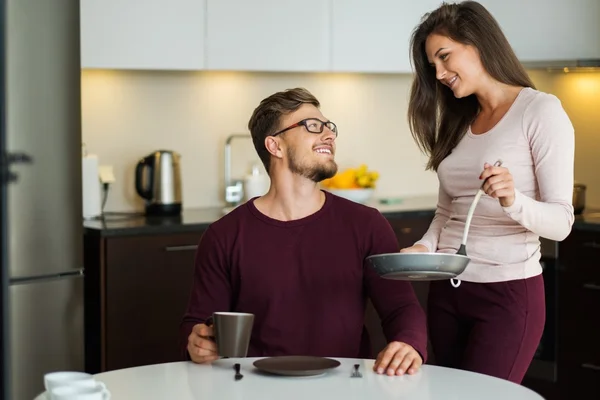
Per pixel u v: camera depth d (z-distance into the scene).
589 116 4.98
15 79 3.51
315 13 4.75
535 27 4.95
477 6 2.93
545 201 2.79
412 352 2.37
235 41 4.55
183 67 4.45
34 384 3.69
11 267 3.58
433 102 3.11
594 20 4.84
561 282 4.45
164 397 2.11
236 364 2.30
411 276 2.39
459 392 2.12
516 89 2.93
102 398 1.96
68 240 3.71
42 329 3.68
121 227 4.06
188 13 4.44
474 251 2.92
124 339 4.08
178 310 4.20
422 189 5.63
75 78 3.68
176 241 4.18
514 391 2.13
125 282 4.07
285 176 2.65
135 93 4.78
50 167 3.64
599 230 4.29
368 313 4.68
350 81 5.36
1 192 1.30
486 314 2.89
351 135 5.38
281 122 2.65
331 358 2.38
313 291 2.62
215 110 4.97
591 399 4.38
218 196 5.01
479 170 2.92
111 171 4.66
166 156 4.58
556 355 4.50
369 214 2.69
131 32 4.33
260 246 2.63
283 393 2.12
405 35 5.00
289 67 4.70
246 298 2.62
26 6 3.53
